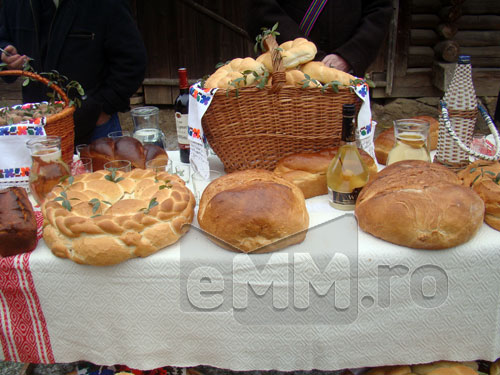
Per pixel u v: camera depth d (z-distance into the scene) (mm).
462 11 4812
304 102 1431
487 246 1124
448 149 1457
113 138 1718
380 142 1717
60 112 1605
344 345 1210
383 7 2295
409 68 5070
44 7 2418
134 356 1227
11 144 1490
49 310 1201
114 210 1146
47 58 2432
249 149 1535
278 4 2182
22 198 1239
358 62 2209
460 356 1232
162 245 1136
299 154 1463
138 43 2494
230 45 5137
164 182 1303
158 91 5297
